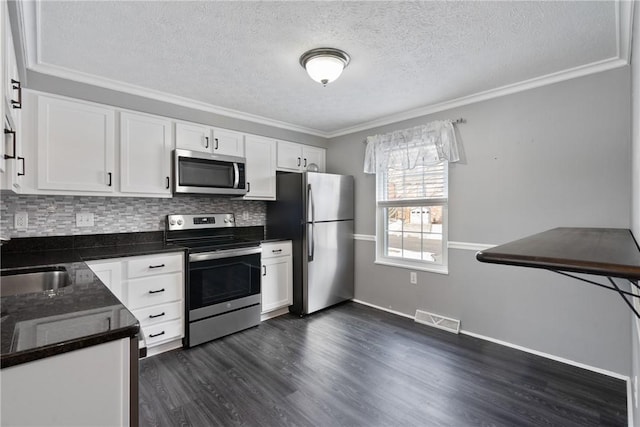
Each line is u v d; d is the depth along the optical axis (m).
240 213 3.68
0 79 1.03
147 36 1.86
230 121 3.28
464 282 2.95
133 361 0.92
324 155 4.25
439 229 3.23
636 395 1.59
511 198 2.64
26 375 0.76
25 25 1.66
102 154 2.46
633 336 1.92
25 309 1.02
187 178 2.86
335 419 1.79
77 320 0.93
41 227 2.43
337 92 2.77
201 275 2.74
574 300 2.36
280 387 2.09
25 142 2.14
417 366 2.36
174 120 2.87
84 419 0.84
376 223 3.72
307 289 3.44
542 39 1.91
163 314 2.56
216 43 1.95
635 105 1.66
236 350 2.63
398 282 3.51
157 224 3.04
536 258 0.69
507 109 2.66
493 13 1.65
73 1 1.53
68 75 2.30
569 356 2.37
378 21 1.72
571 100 2.35
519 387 2.08
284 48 2.01
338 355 2.54
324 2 1.56
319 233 3.56
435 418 1.79
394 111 3.28
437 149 3.02
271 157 3.64
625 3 1.55
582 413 1.83
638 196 1.34
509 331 2.68
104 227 2.72
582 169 2.30
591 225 2.27
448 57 2.13
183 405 1.90
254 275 3.15
